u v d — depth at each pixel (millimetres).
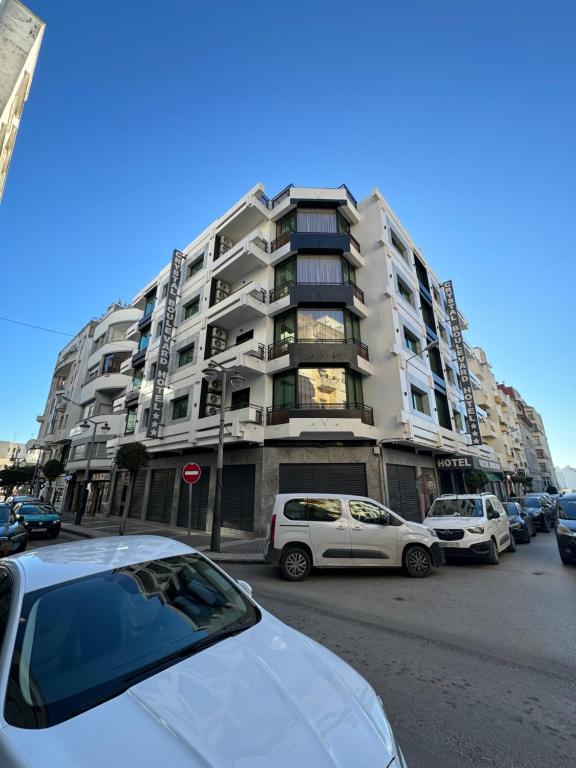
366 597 6242
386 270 17750
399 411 15312
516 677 3432
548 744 2482
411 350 18406
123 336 35031
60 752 1361
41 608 2010
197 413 17578
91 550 2736
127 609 2193
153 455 21125
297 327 16062
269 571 8648
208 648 2053
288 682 1812
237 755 1371
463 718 2781
